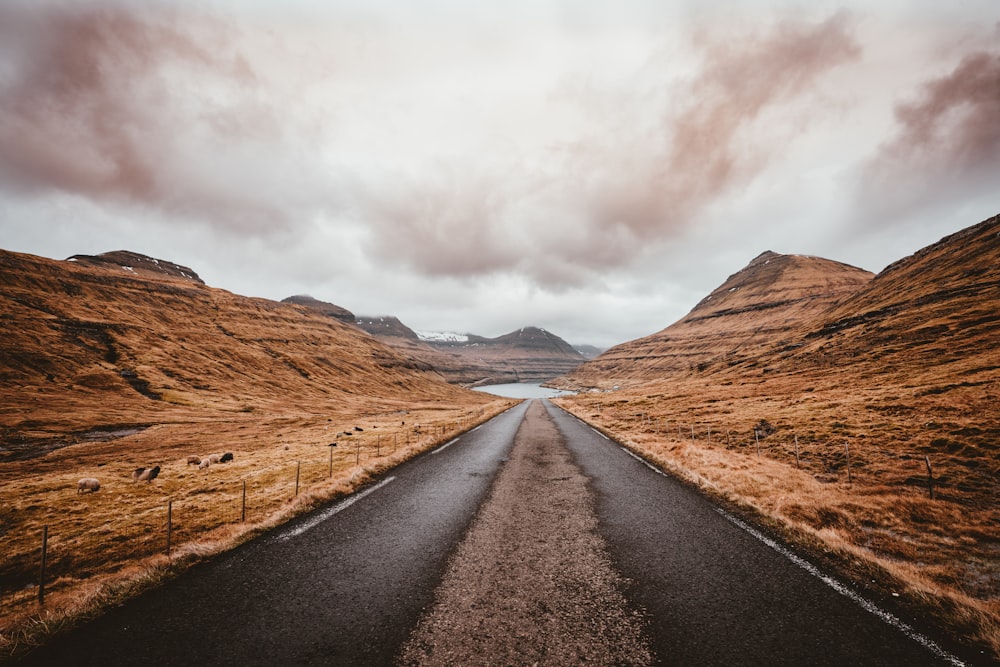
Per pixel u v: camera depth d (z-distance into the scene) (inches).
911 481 498.6
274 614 201.8
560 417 1771.7
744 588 222.7
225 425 2161.7
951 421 735.7
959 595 205.3
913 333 2353.6
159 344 4471.0
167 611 205.3
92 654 171.5
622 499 424.2
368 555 278.8
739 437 920.9
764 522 342.0
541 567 256.2
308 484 555.5
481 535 318.7
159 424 2165.4
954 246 3885.3
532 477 541.0
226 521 398.9
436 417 2240.4
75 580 277.3
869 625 183.8
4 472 1081.4
